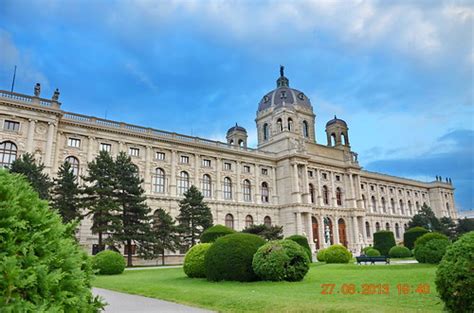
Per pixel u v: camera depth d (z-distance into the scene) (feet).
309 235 256.11
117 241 145.69
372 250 175.01
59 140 175.22
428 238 109.29
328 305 42.73
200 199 184.24
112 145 192.95
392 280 68.18
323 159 295.28
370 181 346.13
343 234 295.07
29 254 18.01
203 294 56.75
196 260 86.94
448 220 331.57
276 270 72.18
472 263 33.60
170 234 169.27
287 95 319.47
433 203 399.03
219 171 237.45
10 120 157.07
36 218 19.94
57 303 18.31
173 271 117.39
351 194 304.71
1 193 19.35
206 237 118.73
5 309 15.76
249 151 261.65
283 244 75.66
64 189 140.67
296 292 57.36
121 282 82.69
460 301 33.60
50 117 166.40
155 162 207.31
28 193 21.29
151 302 55.06
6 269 16.37
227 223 234.17
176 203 208.03
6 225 18.19
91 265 25.05
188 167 222.28
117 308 49.32
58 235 21.02
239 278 75.51
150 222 178.19
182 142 218.59
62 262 20.04
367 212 330.75
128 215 155.33
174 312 46.01
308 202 263.08
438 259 101.09
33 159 139.13
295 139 276.62
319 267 111.86
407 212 372.58
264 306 45.50
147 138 205.05
